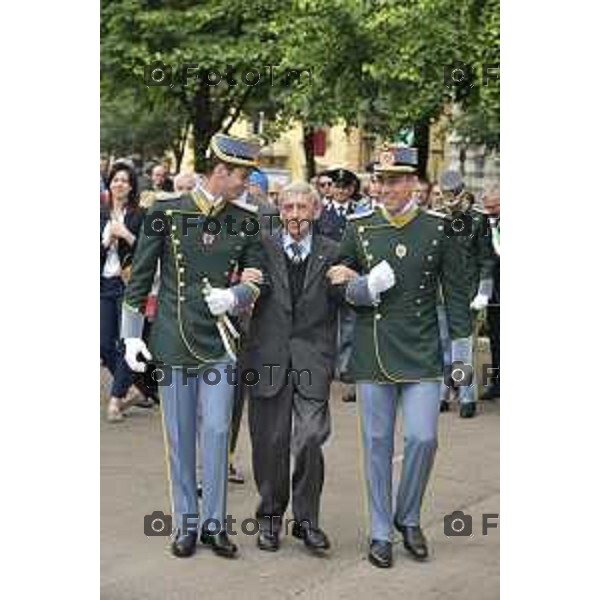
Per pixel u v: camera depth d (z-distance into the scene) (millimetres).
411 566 5289
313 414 5348
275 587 5008
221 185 5141
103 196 7863
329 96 9672
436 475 6852
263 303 5309
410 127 9258
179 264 5148
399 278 5148
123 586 4977
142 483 6504
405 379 5184
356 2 9008
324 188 8508
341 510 6156
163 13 10969
